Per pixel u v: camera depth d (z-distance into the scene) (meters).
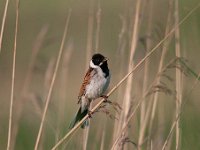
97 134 13.44
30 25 28.73
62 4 28.17
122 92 12.80
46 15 28.67
